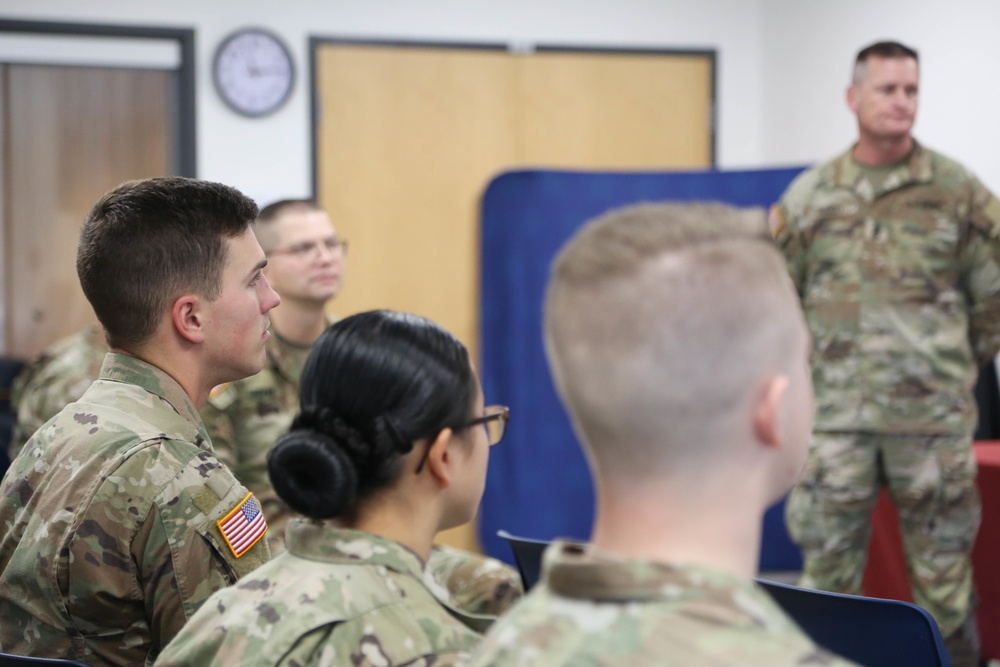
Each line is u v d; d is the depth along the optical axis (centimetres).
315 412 107
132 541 143
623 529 74
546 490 459
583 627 69
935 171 301
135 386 154
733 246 74
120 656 146
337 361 108
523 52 561
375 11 545
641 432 73
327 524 113
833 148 520
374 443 106
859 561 314
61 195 557
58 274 566
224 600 108
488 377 466
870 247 306
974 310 304
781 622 68
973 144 439
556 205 464
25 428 318
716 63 581
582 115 569
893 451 304
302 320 268
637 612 68
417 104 550
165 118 549
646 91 575
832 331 311
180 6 526
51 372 319
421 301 553
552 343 77
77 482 145
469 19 555
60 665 124
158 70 545
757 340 73
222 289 158
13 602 149
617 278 74
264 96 532
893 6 480
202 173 530
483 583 150
